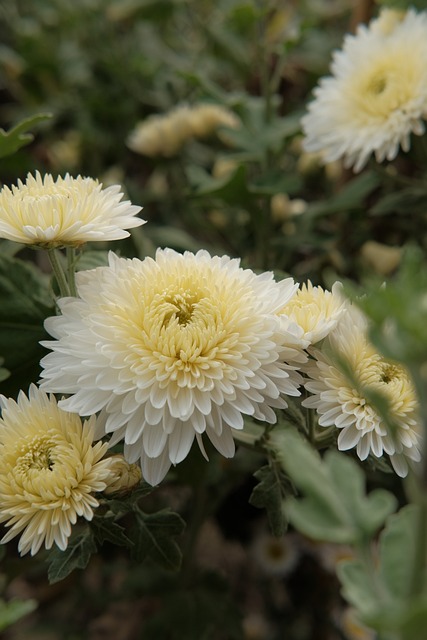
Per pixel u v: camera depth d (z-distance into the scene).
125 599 0.55
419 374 0.27
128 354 0.35
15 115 0.75
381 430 0.35
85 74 0.72
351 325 0.36
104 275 0.37
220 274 0.37
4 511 0.35
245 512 0.57
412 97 0.46
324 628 0.58
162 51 0.78
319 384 0.36
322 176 0.60
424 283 0.27
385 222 0.57
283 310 0.37
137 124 0.68
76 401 0.35
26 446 0.35
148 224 0.61
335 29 0.79
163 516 0.38
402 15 0.52
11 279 0.43
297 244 0.54
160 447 0.35
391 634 0.28
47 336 0.43
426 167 0.51
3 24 0.81
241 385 0.35
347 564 0.29
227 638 0.54
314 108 0.49
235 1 0.69
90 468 0.35
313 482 0.28
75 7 0.75
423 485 0.27
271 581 0.60
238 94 0.62
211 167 0.65
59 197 0.36
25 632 0.57
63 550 0.35
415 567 0.27
